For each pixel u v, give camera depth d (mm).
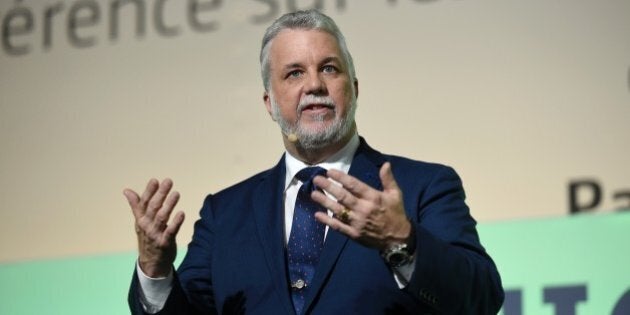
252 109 7305
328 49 4520
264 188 4602
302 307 4156
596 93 6531
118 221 7465
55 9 7930
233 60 7418
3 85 8031
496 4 6840
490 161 6664
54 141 7758
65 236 7562
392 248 3752
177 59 7555
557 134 6551
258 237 4391
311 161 4582
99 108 7691
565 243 6383
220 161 7297
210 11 7539
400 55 7000
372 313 4062
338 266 4148
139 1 7734
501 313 6402
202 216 4793
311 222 4324
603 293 6254
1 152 7863
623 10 6578
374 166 4496
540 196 6504
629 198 6340
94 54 7781
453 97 6828
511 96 6695
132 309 4305
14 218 7711
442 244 3854
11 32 7977
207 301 4531
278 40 4594
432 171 4426
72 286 7445
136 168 7504
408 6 7043
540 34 6707
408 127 6895
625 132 6426
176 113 7480
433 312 4066
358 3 7156
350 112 4520
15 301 7551
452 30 6918
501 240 6516
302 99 4449
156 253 4125
